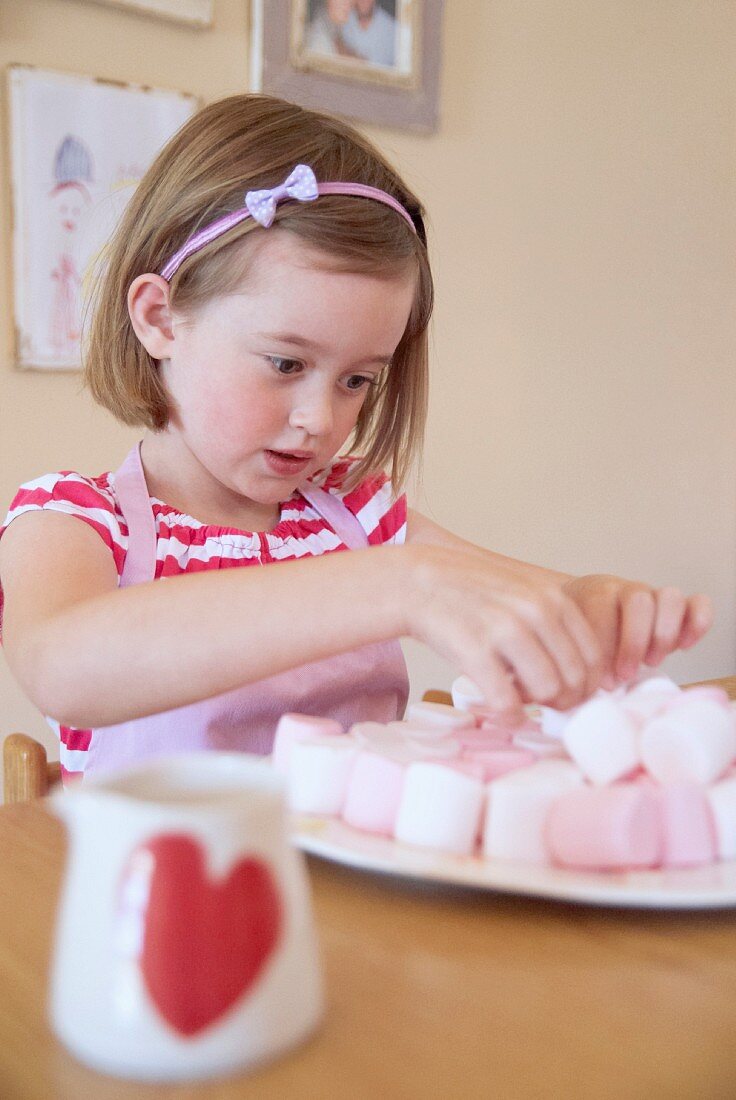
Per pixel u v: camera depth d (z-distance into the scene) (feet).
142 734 2.78
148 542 3.15
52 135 5.20
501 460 7.36
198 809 1.06
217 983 1.03
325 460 3.12
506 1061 1.10
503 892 1.55
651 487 8.41
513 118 7.11
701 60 8.23
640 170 7.94
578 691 1.83
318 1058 1.09
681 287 8.38
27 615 2.34
